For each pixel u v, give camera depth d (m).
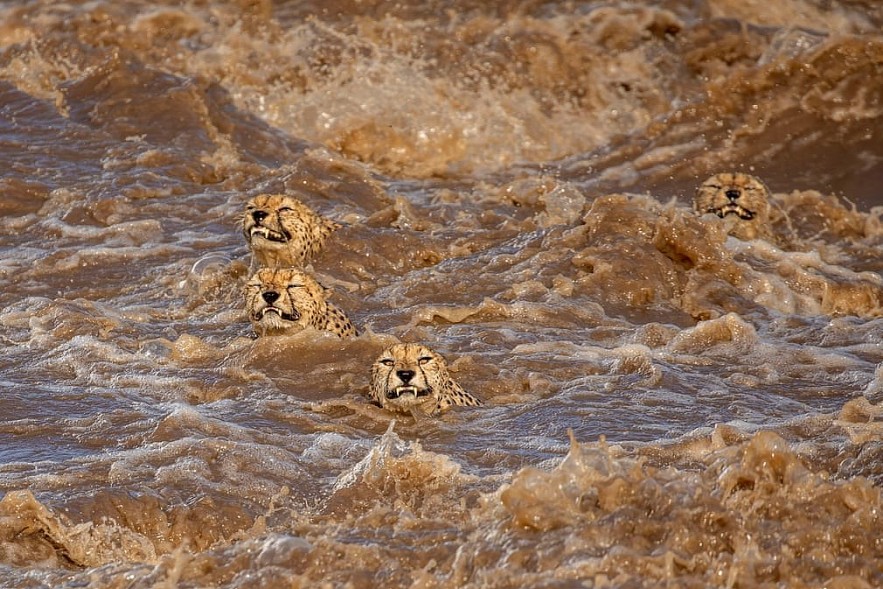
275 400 37.03
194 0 76.62
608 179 67.38
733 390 38.28
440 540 24.80
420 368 35.72
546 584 21.91
